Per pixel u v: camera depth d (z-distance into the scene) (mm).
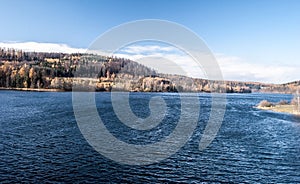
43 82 186500
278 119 85625
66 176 30984
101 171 33125
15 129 56688
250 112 104188
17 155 38344
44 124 63281
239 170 34750
